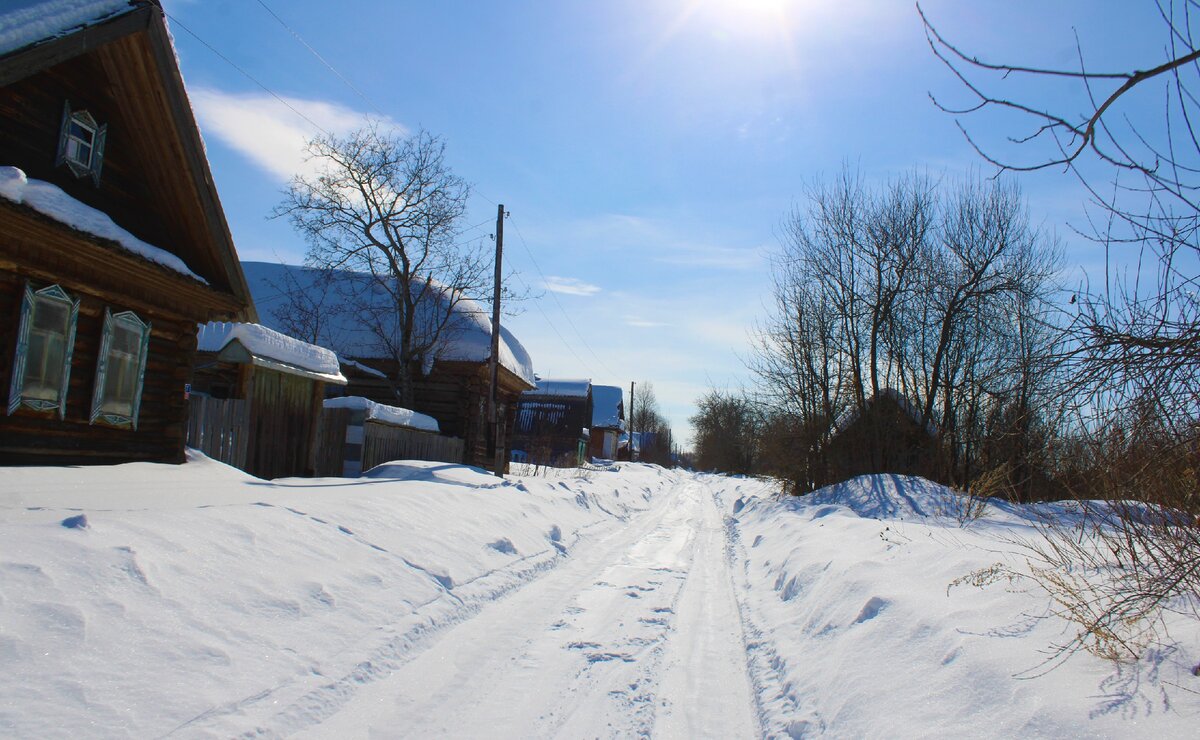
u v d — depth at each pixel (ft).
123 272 30.27
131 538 17.34
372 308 90.17
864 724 13.26
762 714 15.89
